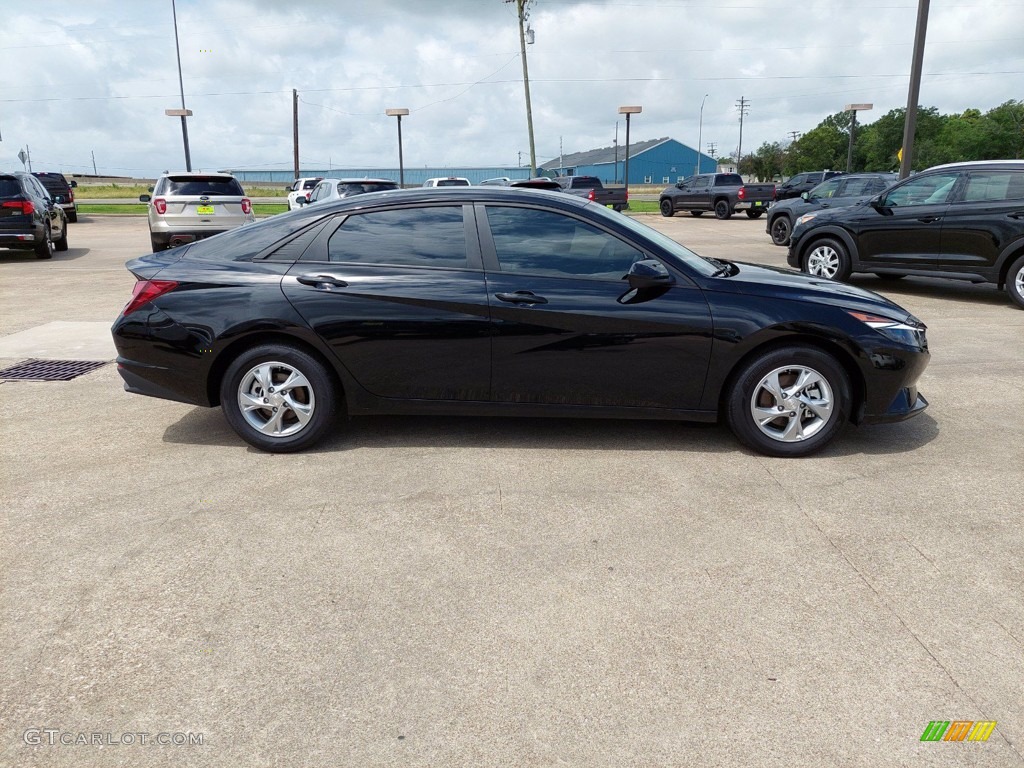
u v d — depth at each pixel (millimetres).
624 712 2248
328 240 4227
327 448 4332
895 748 2113
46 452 4285
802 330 4023
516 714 2238
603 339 4066
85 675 2404
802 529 3379
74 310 8742
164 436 4551
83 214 29688
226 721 2211
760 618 2715
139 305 4207
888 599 2836
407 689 2346
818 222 10461
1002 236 8797
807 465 4113
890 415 4207
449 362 4125
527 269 4133
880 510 3572
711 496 3715
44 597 2826
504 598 2834
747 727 2189
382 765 2049
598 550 3189
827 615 2734
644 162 95438
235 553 3152
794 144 85375
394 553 3160
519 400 4199
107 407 5117
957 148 74000
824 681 2385
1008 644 2574
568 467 4062
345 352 4102
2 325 7855
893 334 4078
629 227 4195
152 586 2904
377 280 4102
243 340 4164
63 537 3283
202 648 2537
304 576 2982
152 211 14266
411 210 4227
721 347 4062
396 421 4777
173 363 4188
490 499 3672
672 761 2064
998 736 2160
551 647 2547
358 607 2775
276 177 97625
